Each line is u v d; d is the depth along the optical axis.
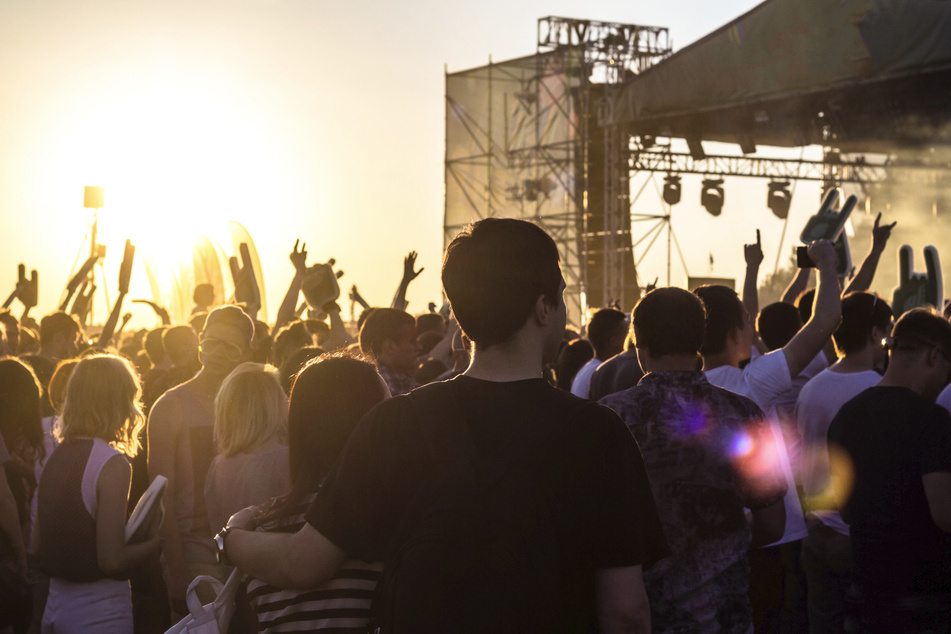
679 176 25.31
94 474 3.41
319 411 2.33
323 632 2.10
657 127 23.42
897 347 3.31
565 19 26.20
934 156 23.89
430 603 1.66
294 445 2.34
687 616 2.63
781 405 4.75
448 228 29.52
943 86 19.89
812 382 4.13
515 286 1.81
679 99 21.36
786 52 19.20
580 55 25.72
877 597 3.20
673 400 2.74
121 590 3.52
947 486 3.06
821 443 4.04
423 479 1.77
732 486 2.69
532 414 1.77
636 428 2.71
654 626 2.65
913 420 3.14
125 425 3.56
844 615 3.60
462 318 1.85
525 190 27.00
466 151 29.06
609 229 24.53
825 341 3.26
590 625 1.77
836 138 23.64
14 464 4.21
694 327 2.84
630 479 1.76
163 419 3.93
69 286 6.99
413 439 1.80
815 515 4.03
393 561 1.73
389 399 1.90
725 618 2.66
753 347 4.47
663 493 2.68
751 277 4.14
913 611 3.13
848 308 4.02
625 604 1.73
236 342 4.02
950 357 3.28
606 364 4.73
